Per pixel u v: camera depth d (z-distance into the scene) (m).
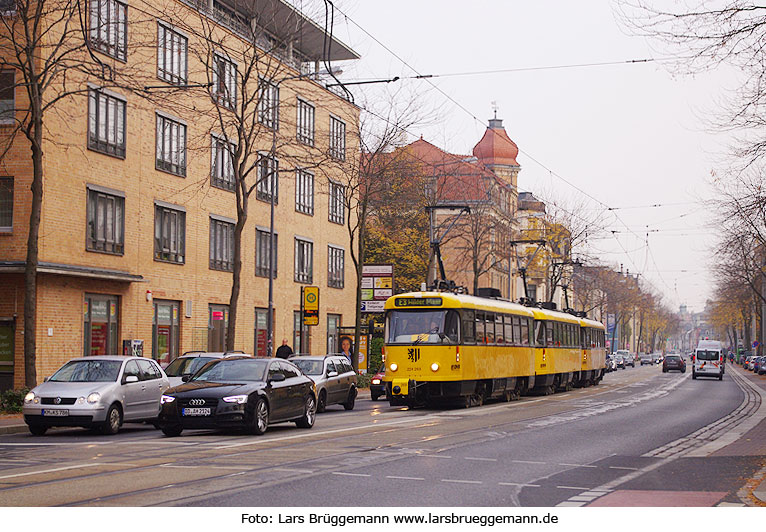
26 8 24.39
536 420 23.14
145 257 35.34
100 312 32.81
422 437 17.97
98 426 19.45
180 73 37.50
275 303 46.19
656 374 78.56
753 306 93.25
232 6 42.12
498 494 10.80
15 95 30.06
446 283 30.08
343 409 29.50
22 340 29.52
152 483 11.23
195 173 38.91
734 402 34.44
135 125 34.75
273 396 18.75
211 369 19.22
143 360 21.73
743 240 33.78
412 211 65.19
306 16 33.44
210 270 40.12
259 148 43.53
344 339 43.34
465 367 28.02
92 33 31.58
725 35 14.98
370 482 11.52
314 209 50.69
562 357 41.47
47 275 30.08
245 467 12.85
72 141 31.17
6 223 30.09
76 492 10.53
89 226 32.19
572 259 67.38
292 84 46.38
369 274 41.12
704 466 14.20
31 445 16.89
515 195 87.38
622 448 16.73
